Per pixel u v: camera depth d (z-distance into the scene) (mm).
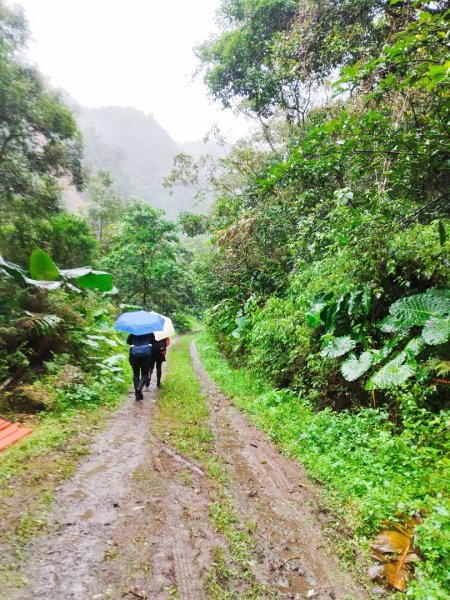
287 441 5773
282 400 7590
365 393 6742
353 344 6547
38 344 7848
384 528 3529
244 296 15023
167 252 25047
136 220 24484
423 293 6012
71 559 2850
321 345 7316
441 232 5480
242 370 11516
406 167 5789
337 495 4207
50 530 3176
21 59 16500
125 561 2898
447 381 5285
